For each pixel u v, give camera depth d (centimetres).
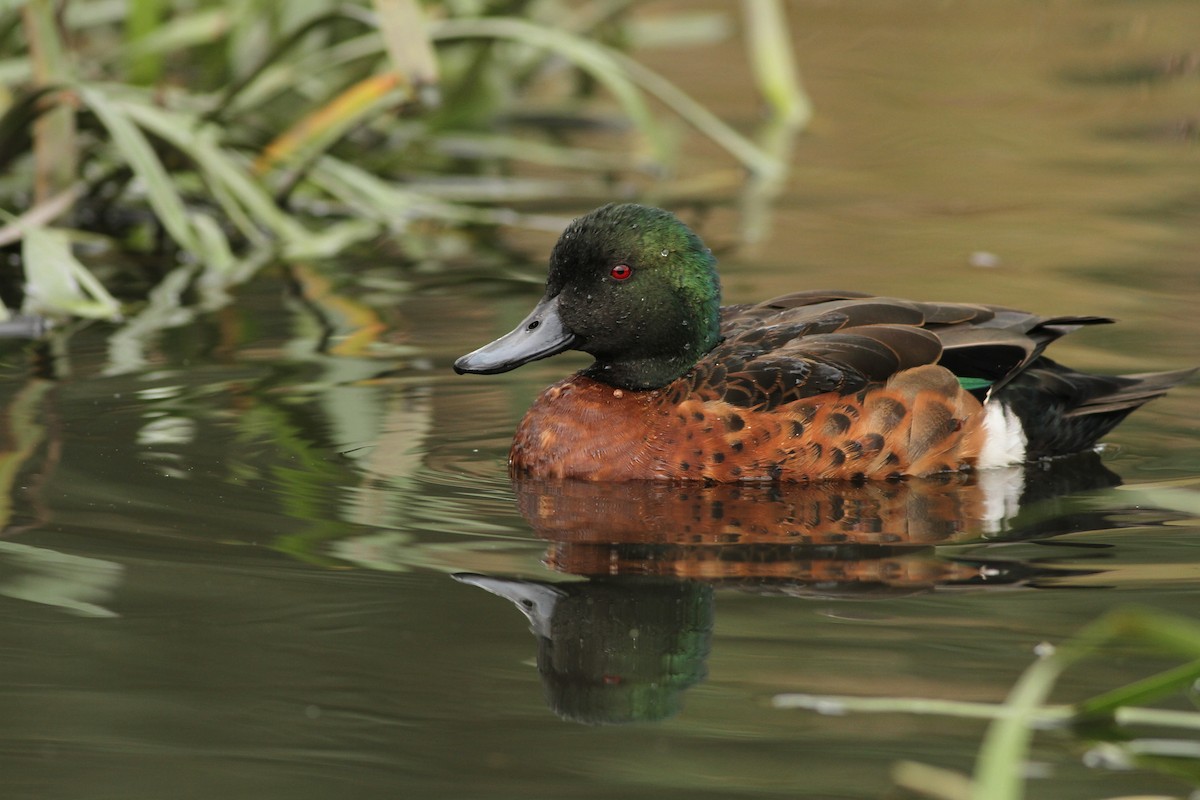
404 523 948
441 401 1204
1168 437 1155
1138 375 1148
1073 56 2595
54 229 1636
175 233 1548
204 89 1839
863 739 683
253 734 683
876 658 759
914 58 2588
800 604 829
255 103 1738
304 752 668
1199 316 1402
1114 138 2155
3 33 1711
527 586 850
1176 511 986
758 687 729
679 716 704
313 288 1531
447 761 662
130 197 1827
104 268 1609
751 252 1633
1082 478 1062
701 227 1748
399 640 779
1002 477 1067
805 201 1870
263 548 897
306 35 1667
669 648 770
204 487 997
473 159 2127
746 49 2703
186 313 1440
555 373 1286
